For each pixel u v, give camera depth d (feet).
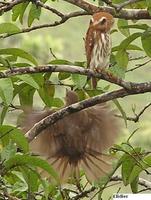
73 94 39.45
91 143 38.81
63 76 41.39
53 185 39.65
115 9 38.75
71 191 40.86
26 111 38.24
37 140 38.55
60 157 39.06
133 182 39.42
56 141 38.83
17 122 38.65
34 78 39.50
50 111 38.09
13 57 39.29
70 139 38.60
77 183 40.01
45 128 37.32
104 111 38.63
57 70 36.01
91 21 38.75
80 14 40.06
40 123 37.29
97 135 38.65
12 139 36.06
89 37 38.47
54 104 41.52
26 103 40.81
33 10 42.42
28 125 37.91
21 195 40.11
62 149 38.93
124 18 40.24
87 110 38.63
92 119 38.63
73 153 38.86
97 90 40.73
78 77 37.29
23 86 40.14
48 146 38.78
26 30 39.55
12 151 34.35
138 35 40.22
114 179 40.65
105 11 40.06
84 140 38.73
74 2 40.04
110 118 38.50
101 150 38.75
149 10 39.01
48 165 34.65
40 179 35.94
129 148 38.88
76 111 37.17
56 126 38.60
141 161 38.27
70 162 39.06
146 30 39.88
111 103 38.81
